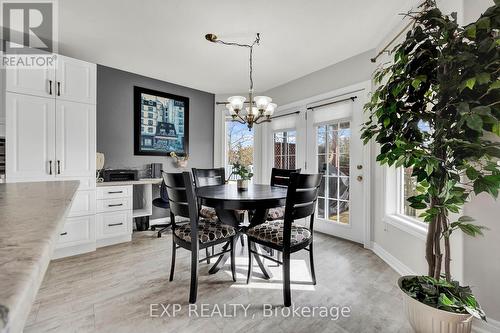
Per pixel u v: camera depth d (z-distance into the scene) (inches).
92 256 101.6
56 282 78.7
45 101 99.3
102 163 125.0
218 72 138.8
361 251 108.1
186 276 83.6
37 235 17.0
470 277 57.0
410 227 81.0
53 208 25.7
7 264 12.2
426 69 48.9
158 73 140.9
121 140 137.6
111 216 115.7
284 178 116.3
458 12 59.8
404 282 54.3
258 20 88.6
